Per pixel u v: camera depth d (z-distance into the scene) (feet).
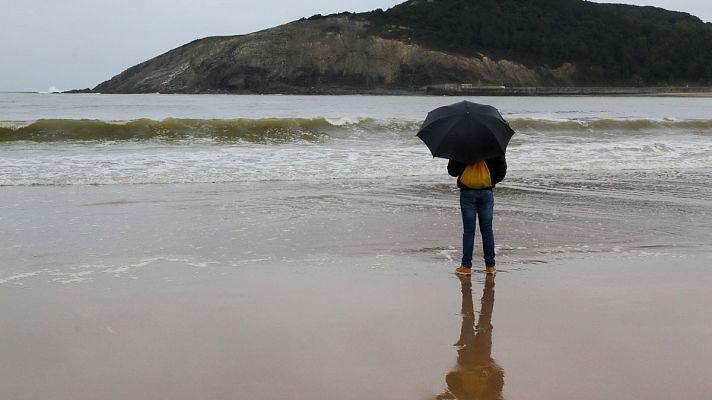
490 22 603.26
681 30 609.01
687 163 52.75
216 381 12.25
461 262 22.26
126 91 602.03
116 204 32.48
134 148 54.54
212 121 65.00
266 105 206.59
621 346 14.25
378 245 24.82
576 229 28.25
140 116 119.44
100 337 14.61
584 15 640.58
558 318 16.26
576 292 18.69
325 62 556.92
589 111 171.53
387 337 14.80
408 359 13.47
